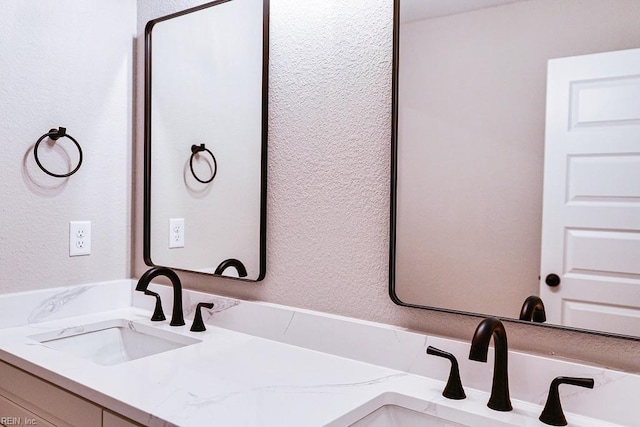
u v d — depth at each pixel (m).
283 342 1.44
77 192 1.71
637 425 0.95
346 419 0.98
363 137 1.32
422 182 1.20
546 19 1.05
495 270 1.12
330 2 1.38
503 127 1.10
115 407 1.03
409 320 1.25
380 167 1.29
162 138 1.78
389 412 1.12
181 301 1.61
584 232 1.01
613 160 0.98
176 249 1.74
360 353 1.29
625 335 0.98
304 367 1.25
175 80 1.74
